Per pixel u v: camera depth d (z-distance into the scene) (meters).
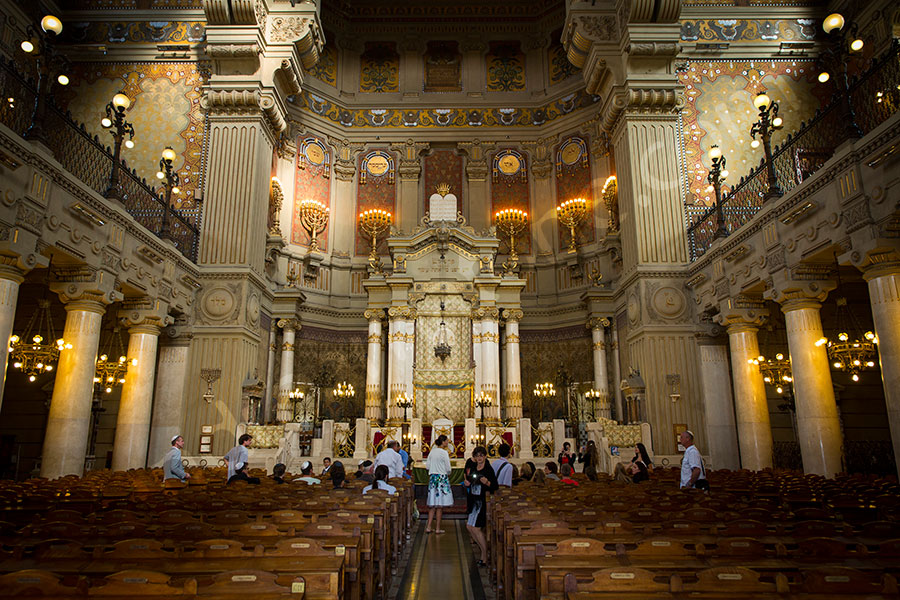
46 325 16.78
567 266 23.25
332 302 23.31
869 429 17.23
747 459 14.14
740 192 16.73
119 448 14.09
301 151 23.38
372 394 21.20
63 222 10.80
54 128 14.03
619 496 7.53
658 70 18.39
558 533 4.95
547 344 22.91
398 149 25.05
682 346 16.81
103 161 14.88
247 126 18.56
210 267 17.41
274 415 20.17
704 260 15.91
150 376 14.72
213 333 17.02
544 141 24.77
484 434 19.98
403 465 13.01
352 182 24.66
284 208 22.28
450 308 22.17
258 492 8.06
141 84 19.55
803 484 9.34
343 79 25.36
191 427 16.39
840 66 10.47
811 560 4.09
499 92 25.53
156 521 5.67
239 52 18.06
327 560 3.96
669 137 18.45
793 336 12.02
